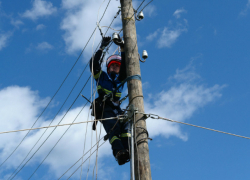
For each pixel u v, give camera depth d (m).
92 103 7.55
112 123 7.10
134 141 6.28
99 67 7.51
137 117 6.43
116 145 6.79
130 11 7.64
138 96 6.64
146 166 5.94
